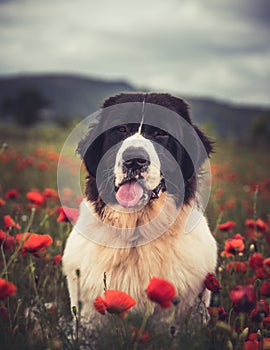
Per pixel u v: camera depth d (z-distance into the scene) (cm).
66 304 141
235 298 110
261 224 168
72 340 114
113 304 104
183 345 108
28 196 172
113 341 109
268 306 123
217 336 114
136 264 131
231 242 138
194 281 132
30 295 138
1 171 350
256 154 853
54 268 153
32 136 880
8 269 144
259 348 110
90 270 132
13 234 161
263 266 138
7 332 119
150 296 100
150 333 108
